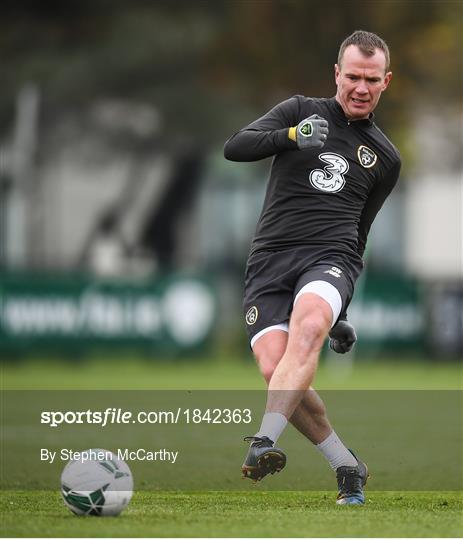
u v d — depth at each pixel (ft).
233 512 76.07
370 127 85.20
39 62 374.84
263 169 395.55
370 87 82.99
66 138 387.14
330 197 83.25
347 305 83.82
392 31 379.55
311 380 77.25
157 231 412.98
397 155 85.81
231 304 277.03
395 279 271.08
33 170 359.25
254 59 384.27
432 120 458.09
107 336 251.39
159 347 255.29
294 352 77.36
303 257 82.33
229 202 399.44
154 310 254.68
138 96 387.14
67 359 249.14
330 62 383.04
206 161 402.11
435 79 395.75
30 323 246.47
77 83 373.61
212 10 391.24
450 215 379.14
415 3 378.12
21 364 247.70
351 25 379.76
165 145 394.93
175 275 256.52
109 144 393.70
